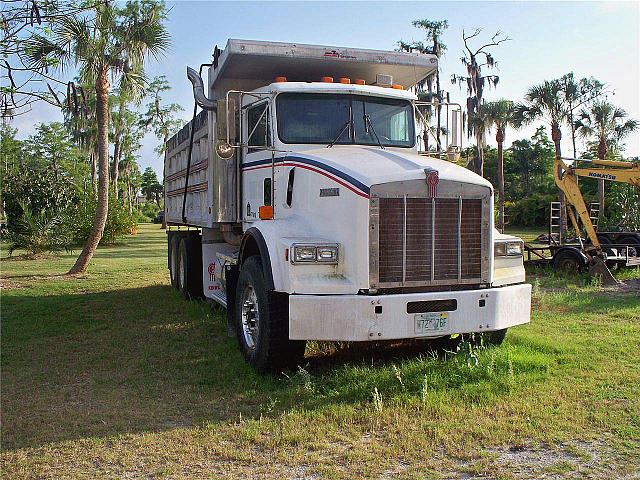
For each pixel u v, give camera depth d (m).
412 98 7.75
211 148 8.66
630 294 11.58
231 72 8.38
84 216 26.14
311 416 5.10
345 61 7.99
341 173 5.99
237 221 8.23
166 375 6.43
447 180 5.98
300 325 5.67
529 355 6.58
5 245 25.53
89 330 8.62
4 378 6.39
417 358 6.55
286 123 7.15
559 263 14.73
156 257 20.89
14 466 4.28
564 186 14.80
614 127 34.03
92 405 5.54
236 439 4.69
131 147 51.03
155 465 4.28
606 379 5.94
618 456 4.33
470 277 6.13
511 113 33.44
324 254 5.81
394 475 4.07
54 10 9.35
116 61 16.22
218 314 9.57
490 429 4.77
